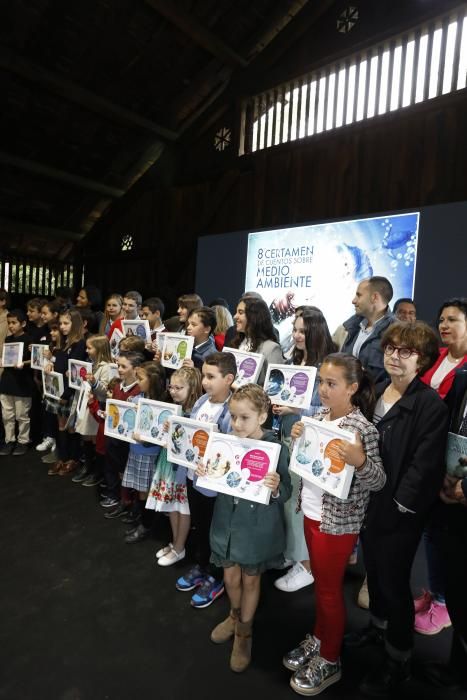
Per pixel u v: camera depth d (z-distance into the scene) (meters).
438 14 5.03
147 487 2.54
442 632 1.88
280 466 1.70
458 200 4.96
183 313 3.28
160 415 2.32
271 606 2.04
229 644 1.79
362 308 2.34
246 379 2.38
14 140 7.70
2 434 4.20
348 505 1.52
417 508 1.44
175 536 2.33
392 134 5.50
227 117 7.70
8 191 8.52
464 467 1.45
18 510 2.89
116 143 8.27
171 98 7.68
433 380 1.99
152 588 2.14
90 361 3.45
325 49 6.26
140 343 2.99
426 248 4.19
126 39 6.64
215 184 7.79
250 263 5.72
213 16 6.52
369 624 1.82
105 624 1.88
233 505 1.71
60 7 6.11
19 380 3.91
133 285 9.25
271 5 6.48
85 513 2.88
